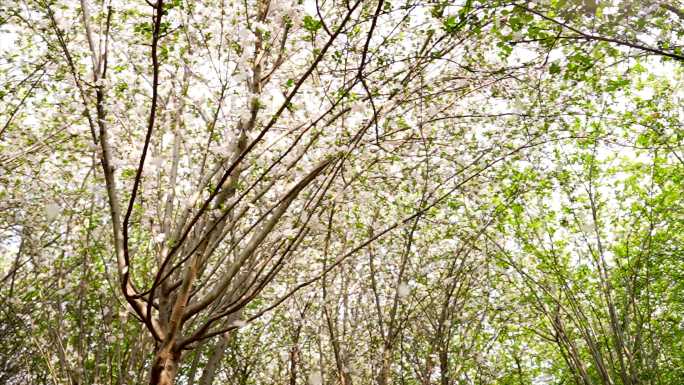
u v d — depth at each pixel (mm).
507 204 9695
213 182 6230
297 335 11656
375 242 9125
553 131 8203
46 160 7797
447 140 7758
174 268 4980
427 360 11398
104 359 9867
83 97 5504
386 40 5980
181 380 14031
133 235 8688
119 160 5668
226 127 5801
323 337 12555
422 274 10734
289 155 6172
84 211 7859
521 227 12086
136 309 5379
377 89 5523
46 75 7281
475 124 8117
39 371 11297
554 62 5758
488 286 11922
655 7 5039
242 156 4656
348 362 10414
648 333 12984
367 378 11805
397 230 9219
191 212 6199
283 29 6250
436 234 10008
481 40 6227
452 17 5230
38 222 8359
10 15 6074
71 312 9539
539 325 13039
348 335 10758
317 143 6336
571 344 11891
